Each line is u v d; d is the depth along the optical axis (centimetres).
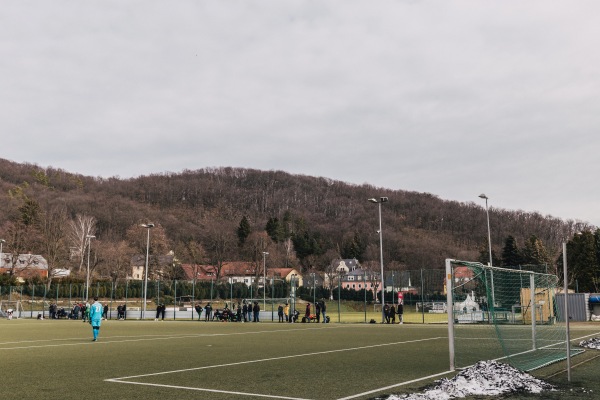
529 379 1171
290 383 1223
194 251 13388
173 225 15688
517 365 1502
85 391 1124
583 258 8888
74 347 2250
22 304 6912
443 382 1144
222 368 1509
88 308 5172
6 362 1688
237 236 15675
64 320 5703
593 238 8981
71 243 10819
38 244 10406
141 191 19950
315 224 19275
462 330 2638
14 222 11050
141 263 12812
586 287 8825
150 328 3884
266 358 1777
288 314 5575
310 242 16675
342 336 2884
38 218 11600
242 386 1182
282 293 7125
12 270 9544
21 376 1359
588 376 1302
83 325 4434
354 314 6294
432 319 4791
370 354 1894
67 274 10588
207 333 3234
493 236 16462
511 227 16738
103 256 10631
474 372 1190
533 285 2061
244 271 13788
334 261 14438
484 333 2639
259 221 18738
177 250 13538
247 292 7162
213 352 2005
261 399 1020
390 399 986
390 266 14662
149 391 1120
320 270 16000
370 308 6712
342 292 6906
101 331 3481
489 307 1933
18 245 9788
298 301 7119
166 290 6538
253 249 13750
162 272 11275
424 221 19000
